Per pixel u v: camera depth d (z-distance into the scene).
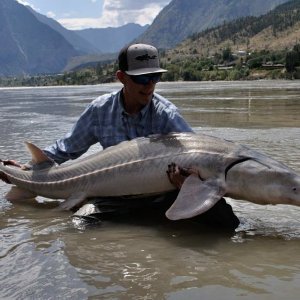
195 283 1.23
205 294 1.16
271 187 1.65
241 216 1.87
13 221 1.86
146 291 1.18
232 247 1.53
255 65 42.94
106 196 1.94
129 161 1.87
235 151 1.73
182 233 1.68
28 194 2.22
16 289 1.20
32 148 2.18
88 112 2.11
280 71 37.59
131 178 1.86
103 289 1.19
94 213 1.83
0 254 1.46
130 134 2.03
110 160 1.94
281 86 16.97
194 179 1.70
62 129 4.82
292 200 1.64
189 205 1.61
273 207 1.97
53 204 2.14
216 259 1.41
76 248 1.51
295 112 6.04
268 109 6.61
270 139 3.69
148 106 1.99
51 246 1.53
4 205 2.14
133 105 1.98
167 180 1.79
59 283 1.23
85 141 2.15
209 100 9.25
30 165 2.25
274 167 1.68
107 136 2.07
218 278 1.26
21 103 11.07
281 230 1.70
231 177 1.70
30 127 5.10
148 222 1.81
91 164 2.00
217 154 1.72
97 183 1.95
